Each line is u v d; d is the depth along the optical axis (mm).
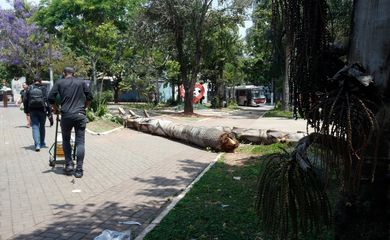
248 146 12883
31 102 11398
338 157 2514
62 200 6793
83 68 35594
